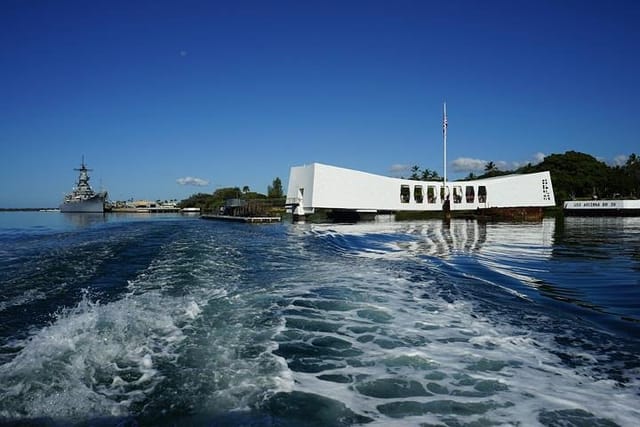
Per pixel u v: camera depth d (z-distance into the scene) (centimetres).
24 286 1058
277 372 528
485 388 485
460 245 2189
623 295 972
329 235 2972
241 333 680
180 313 784
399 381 505
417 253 1827
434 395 468
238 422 409
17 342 637
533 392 474
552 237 2667
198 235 2916
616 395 466
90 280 1135
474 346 627
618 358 577
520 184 6969
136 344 618
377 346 627
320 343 638
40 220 6638
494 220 5397
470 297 945
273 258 1633
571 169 10488
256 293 974
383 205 6169
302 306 859
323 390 480
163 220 6781
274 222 5466
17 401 447
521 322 750
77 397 457
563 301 911
